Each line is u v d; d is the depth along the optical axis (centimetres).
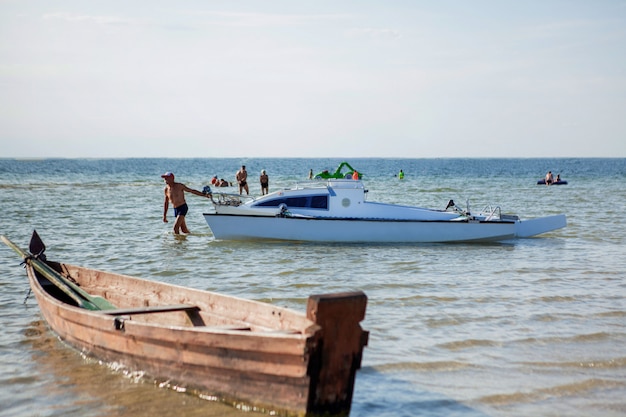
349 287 1407
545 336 1038
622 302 1263
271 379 707
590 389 827
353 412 757
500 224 2050
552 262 1722
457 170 12325
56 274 1186
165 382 812
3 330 1063
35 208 3181
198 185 5550
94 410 758
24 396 800
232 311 916
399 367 899
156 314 1049
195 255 1819
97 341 900
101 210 3106
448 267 1648
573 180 7131
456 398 799
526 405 780
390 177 8306
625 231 2373
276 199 2047
